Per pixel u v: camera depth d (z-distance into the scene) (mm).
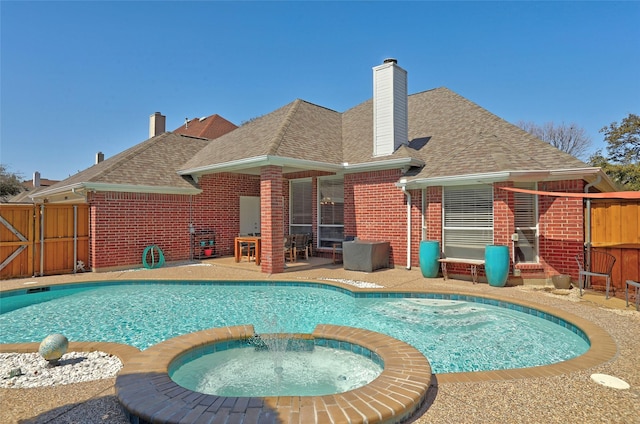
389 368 4836
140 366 4910
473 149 12586
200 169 15609
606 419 3752
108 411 4004
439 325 8047
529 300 8891
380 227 14242
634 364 5184
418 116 16875
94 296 10922
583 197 9742
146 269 14211
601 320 7277
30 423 3738
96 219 13688
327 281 11422
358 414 3635
